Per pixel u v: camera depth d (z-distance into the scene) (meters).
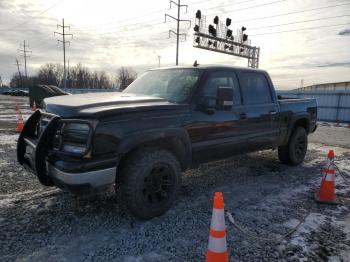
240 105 4.94
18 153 3.98
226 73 4.81
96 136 3.15
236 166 6.32
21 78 104.31
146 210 3.56
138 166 3.43
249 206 4.23
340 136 12.62
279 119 5.78
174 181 3.81
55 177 3.27
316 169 6.40
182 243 3.18
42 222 3.55
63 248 3.02
